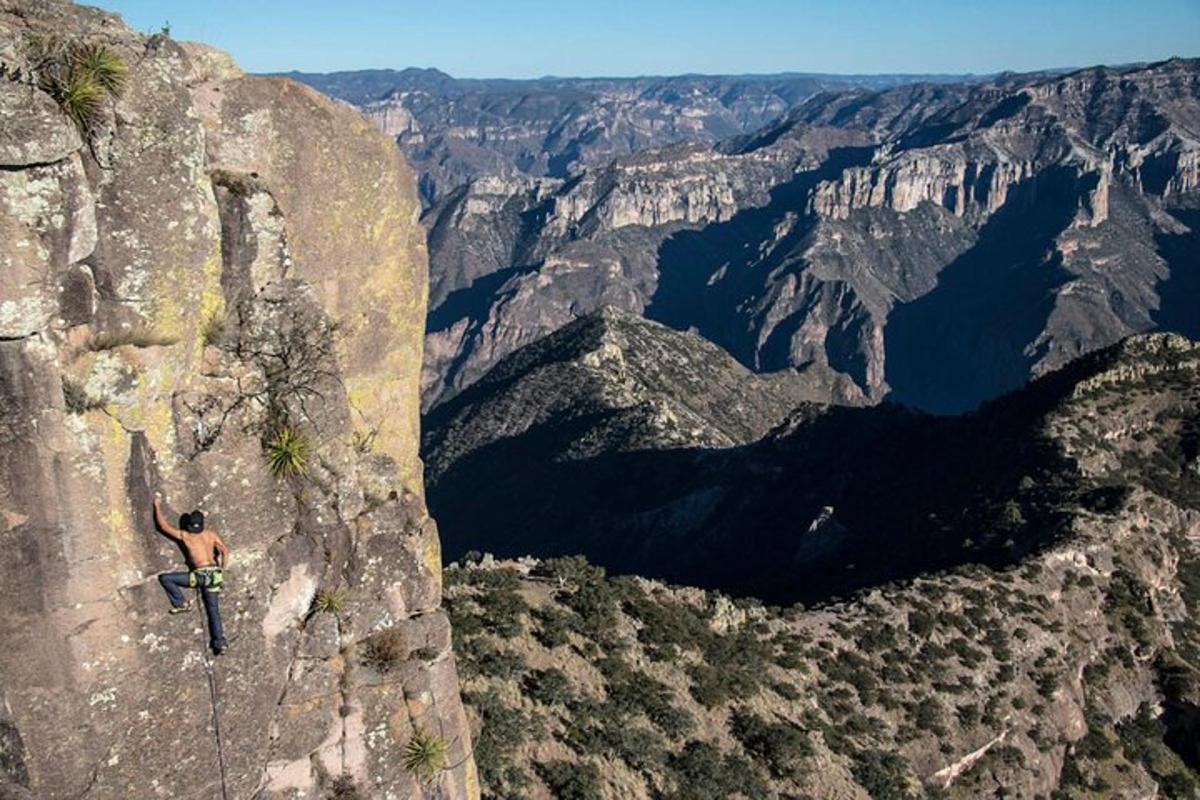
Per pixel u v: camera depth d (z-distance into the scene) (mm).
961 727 48250
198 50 16656
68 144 13805
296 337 17359
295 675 17453
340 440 18094
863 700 47531
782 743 38938
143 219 14867
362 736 18234
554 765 33312
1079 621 61094
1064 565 64812
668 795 34344
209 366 16328
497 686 36406
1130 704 57094
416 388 20719
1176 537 73000
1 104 13328
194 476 16000
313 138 17812
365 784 18266
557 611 42219
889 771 42125
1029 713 51531
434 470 163000
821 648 50812
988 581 61406
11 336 13812
